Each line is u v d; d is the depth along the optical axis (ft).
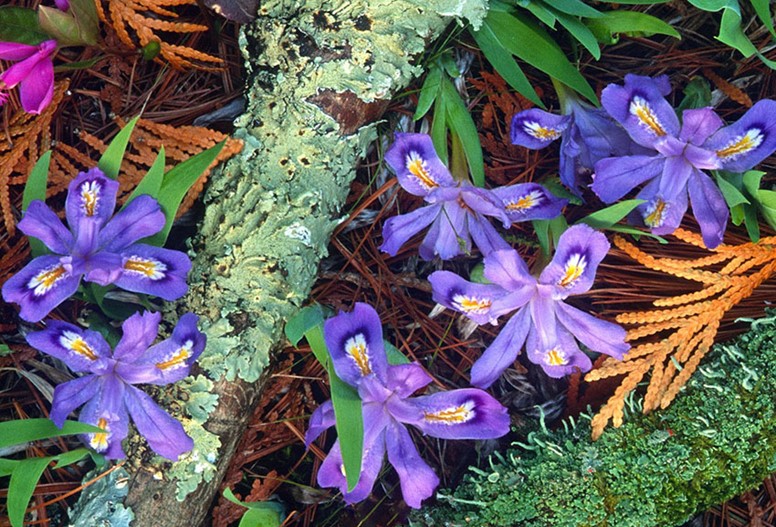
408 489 1.21
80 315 1.33
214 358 1.25
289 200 1.28
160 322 1.28
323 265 1.38
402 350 1.38
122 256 1.18
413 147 1.24
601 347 1.23
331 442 1.38
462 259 1.40
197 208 1.34
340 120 1.29
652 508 1.26
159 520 1.25
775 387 1.27
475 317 1.23
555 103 1.42
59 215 1.36
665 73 1.42
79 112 1.39
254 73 1.31
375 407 1.20
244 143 1.29
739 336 1.32
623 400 1.28
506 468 1.30
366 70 1.29
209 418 1.26
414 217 1.25
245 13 1.30
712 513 1.35
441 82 1.33
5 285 1.16
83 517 1.24
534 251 1.38
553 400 1.37
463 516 1.29
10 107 1.36
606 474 1.27
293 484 1.35
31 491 1.16
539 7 1.31
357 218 1.39
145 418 1.19
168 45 1.34
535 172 1.41
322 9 1.29
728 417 1.27
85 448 1.24
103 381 1.19
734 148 1.23
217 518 1.33
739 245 1.33
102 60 1.38
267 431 1.36
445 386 1.38
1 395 1.33
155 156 1.35
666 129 1.24
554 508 1.26
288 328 1.21
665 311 1.31
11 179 1.34
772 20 1.38
